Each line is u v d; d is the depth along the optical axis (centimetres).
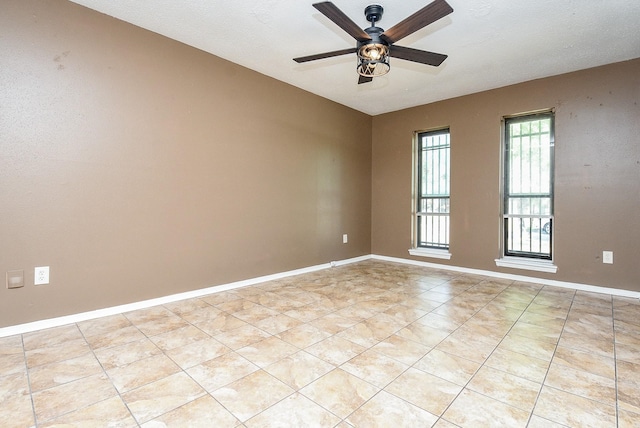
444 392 165
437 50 315
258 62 348
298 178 421
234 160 350
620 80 336
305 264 434
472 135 435
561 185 369
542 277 381
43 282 239
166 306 293
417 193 502
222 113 339
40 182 236
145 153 286
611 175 340
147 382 172
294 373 182
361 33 222
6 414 146
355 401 157
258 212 375
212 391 165
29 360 194
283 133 400
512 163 414
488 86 410
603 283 344
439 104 466
